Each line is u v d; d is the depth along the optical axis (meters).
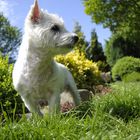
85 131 0.68
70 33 0.93
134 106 0.97
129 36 5.48
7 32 5.93
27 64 0.93
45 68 0.93
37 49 0.93
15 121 0.70
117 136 0.66
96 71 1.97
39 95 0.95
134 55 5.91
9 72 1.18
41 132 0.62
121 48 5.92
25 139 0.61
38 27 0.93
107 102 0.99
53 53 0.94
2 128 0.63
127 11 5.25
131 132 0.72
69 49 0.93
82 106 1.00
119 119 0.84
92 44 6.89
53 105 0.94
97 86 1.84
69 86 1.15
